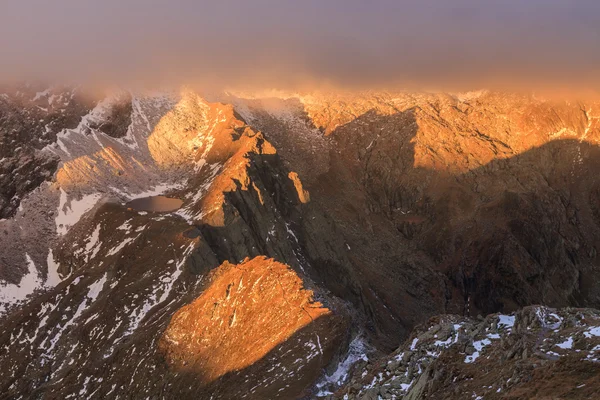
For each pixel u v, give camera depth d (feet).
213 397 364.99
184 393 391.65
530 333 233.55
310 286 417.08
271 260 440.86
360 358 341.62
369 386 266.36
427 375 243.19
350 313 408.46
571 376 200.85
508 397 203.51
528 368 211.82
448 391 228.43
